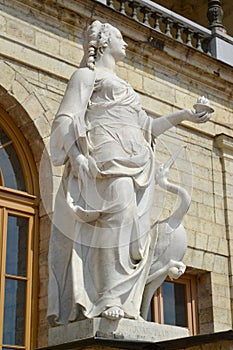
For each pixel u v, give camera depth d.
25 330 11.98
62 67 13.91
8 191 12.60
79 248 7.22
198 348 6.53
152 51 15.78
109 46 8.34
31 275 12.38
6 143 13.04
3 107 13.12
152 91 15.74
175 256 7.71
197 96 16.75
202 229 15.72
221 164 16.86
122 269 7.11
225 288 15.69
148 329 7.07
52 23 14.07
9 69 13.07
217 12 17.94
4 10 13.38
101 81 7.92
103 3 14.77
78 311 6.99
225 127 17.23
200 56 16.56
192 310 15.28
